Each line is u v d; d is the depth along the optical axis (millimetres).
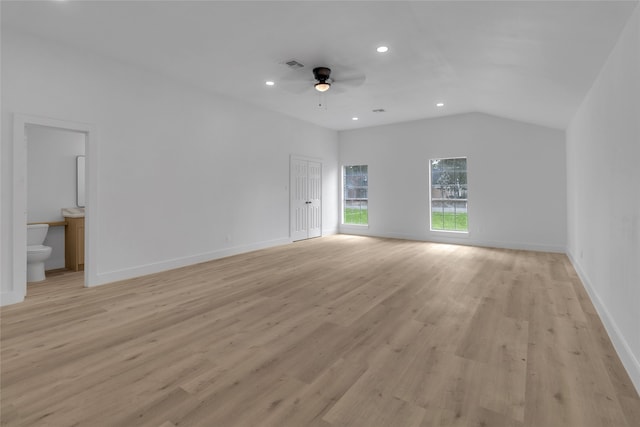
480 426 1521
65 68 3697
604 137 2846
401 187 7723
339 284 3918
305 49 3811
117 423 1547
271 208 6613
